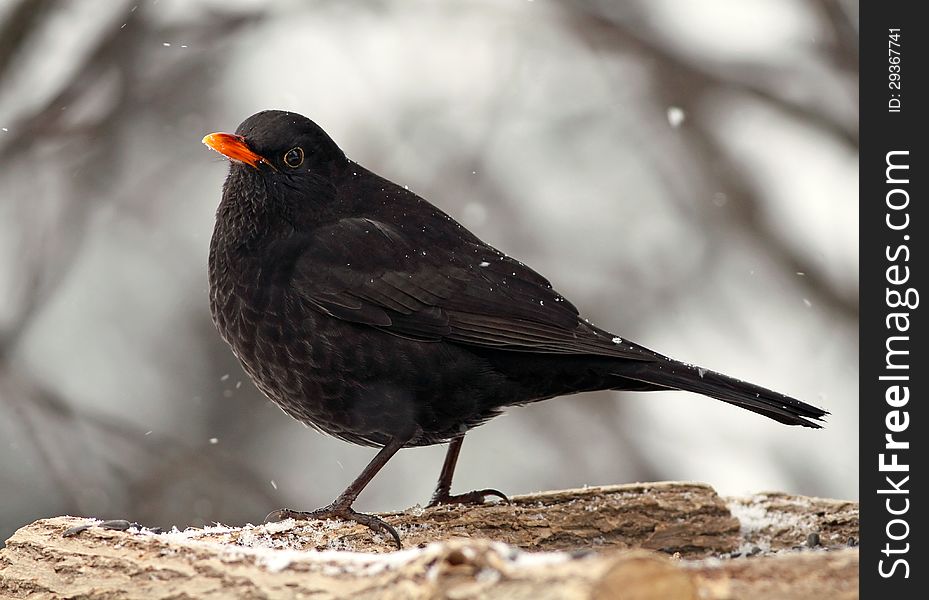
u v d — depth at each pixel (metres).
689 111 14.62
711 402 14.34
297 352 8.26
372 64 14.55
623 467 14.10
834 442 13.87
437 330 8.25
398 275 8.31
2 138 12.66
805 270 14.38
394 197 8.92
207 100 14.55
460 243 8.72
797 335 14.50
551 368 8.30
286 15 13.93
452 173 14.67
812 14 14.52
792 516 8.14
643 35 14.54
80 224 13.62
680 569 4.46
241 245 8.39
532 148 15.12
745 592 4.70
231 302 8.40
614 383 8.41
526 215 14.98
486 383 8.33
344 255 8.31
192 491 12.45
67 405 12.27
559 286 14.81
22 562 6.43
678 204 15.03
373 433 8.42
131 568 5.95
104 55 12.89
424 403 8.33
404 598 4.77
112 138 13.64
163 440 12.77
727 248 14.87
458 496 8.70
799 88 14.55
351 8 14.21
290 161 8.51
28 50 12.58
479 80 14.72
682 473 13.97
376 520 7.65
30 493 12.64
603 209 15.25
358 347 8.20
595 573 4.43
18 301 12.91
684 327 14.70
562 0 14.45
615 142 15.28
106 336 14.45
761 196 14.64
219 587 5.53
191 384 14.23
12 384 12.13
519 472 14.21
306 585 5.27
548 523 7.87
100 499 12.13
